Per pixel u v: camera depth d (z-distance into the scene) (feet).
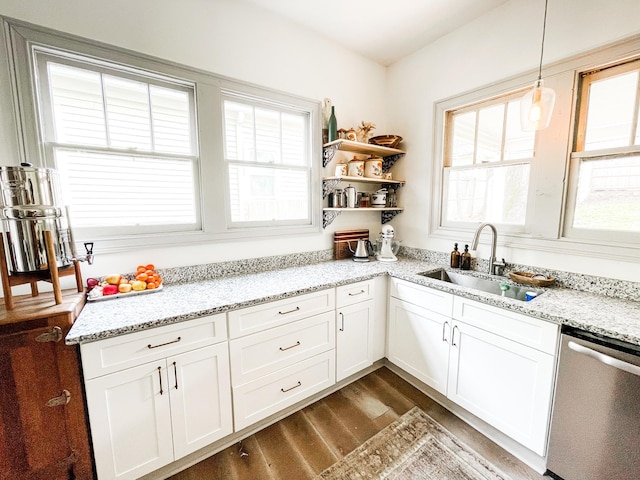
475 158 6.97
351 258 8.42
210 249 6.11
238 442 5.03
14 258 3.73
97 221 5.06
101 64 4.78
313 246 7.79
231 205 6.44
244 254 6.58
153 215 5.57
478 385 5.12
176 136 5.66
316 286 5.55
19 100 4.17
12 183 3.60
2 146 4.17
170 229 5.70
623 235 4.80
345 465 4.56
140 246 5.27
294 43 6.79
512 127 6.23
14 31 4.07
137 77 5.14
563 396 4.00
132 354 3.79
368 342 6.78
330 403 6.06
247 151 6.56
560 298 4.80
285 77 6.72
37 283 4.55
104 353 3.61
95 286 4.78
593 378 3.70
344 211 8.37
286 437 5.15
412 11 6.28
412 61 8.02
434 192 7.77
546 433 4.24
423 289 6.05
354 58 7.98
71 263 4.35
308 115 7.36
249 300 4.69
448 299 5.54
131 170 5.29
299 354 5.53
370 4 6.06
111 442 3.77
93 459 3.75
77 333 3.43
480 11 6.26
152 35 5.06
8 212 3.62
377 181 7.99
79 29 4.47
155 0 5.05
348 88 7.94
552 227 5.57
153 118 5.39
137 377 3.86
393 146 8.21
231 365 4.67
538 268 5.84
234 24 5.92
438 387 5.87
